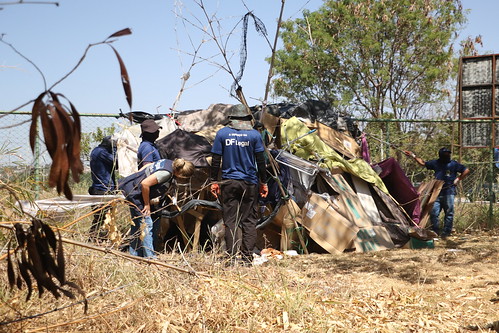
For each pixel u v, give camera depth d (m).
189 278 4.64
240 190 6.88
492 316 4.67
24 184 4.55
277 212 7.90
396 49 28.11
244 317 4.20
